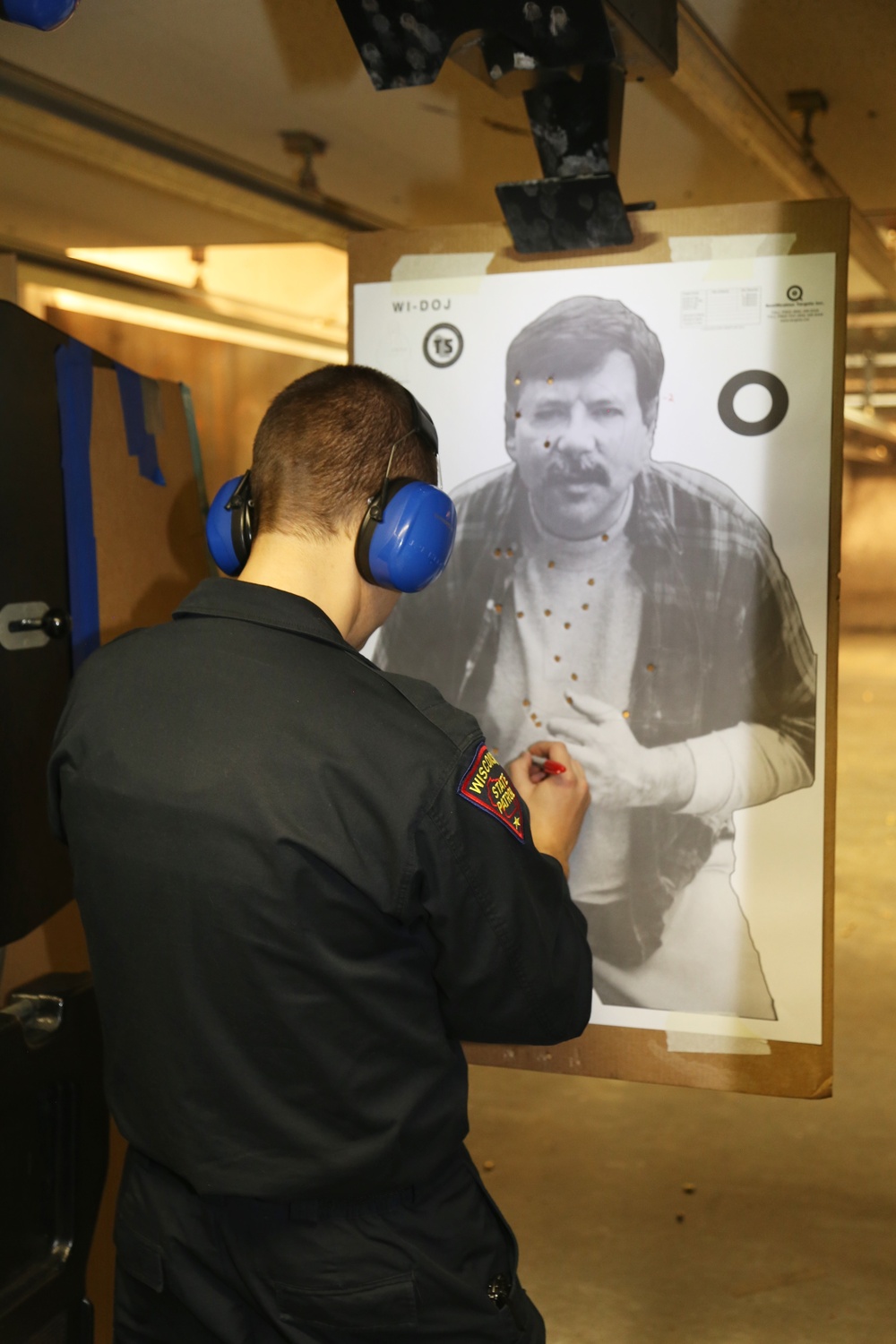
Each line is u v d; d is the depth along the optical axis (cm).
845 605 1020
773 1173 197
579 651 116
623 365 112
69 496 120
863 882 349
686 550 112
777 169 170
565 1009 83
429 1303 79
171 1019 76
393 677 82
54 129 144
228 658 77
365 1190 77
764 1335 156
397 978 76
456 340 117
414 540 81
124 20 120
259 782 72
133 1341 88
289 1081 75
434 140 161
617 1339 156
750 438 109
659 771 114
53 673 116
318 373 86
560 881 84
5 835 107
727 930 113
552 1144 208
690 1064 115
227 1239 79
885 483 1000
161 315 251
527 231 111
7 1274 103
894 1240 177
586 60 91
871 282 311
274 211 191
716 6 116
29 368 113
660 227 110
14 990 109
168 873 74
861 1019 256
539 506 116
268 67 134
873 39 125
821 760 110
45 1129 107
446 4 89
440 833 73
